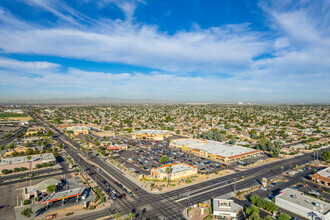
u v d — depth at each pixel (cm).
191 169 13625
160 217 8550
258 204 9388
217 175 13588
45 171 14050
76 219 8325
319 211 8425
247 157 18000
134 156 18075
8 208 9106
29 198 9975
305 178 13225
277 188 11588
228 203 9344
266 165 15900
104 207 9300
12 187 11406
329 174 12962
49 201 9156
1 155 16512
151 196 10431
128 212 8906
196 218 8506
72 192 10194
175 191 11056
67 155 18075
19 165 14150
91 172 13850
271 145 19212
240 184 12100
